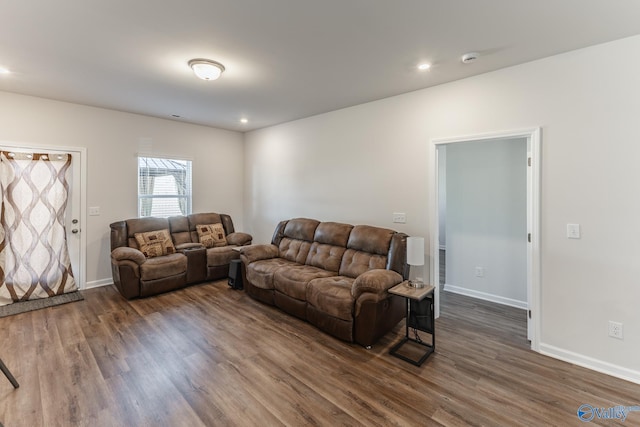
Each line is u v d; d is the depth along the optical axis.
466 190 4.05
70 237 4.06
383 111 3.66
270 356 2.52
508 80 2.73
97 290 4.14
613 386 2.14
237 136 5.85
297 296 3.20
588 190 2.36
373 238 3.35
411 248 2.80
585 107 2.36
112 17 2.01
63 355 2.50
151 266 3.87
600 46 2.30
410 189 3.43
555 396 2.03
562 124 2.46
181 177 5.19
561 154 2.47
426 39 2.28
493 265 3.86
